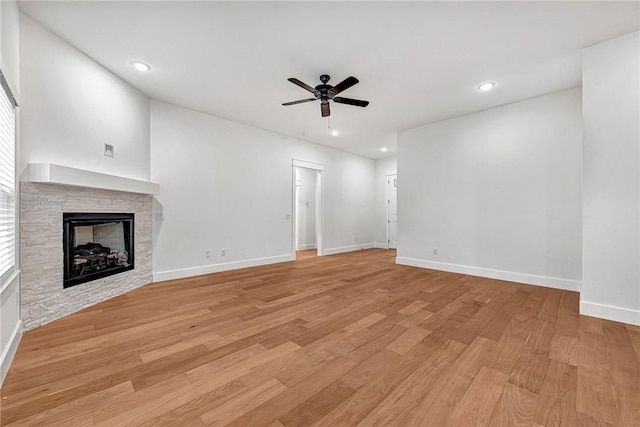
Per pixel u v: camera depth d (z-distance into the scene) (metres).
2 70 1.65
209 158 4.49
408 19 2.27
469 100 3.89
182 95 3.77
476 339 2.17
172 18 2.28
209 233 4.50
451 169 4.64
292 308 2.87
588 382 1.61
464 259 4.50
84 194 2.84
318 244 6.54
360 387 1.58
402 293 3.40
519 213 3.95
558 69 3.05
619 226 2.49
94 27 2.41
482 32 2.43
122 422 1.31
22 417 1.34
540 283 3.76
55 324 2.45
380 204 7.97
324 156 6.57
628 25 2.32
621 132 2.47
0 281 1.76
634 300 2.44
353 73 3.14
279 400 1.47
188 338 2.19
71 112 2.69
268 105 4.09
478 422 1.31
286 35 2.49
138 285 3.63
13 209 2.07
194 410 1.40
